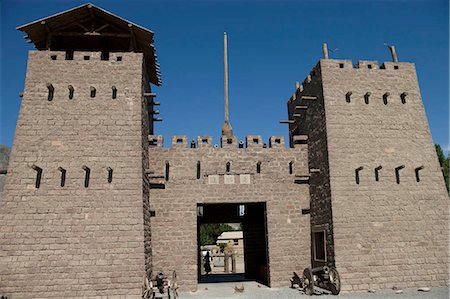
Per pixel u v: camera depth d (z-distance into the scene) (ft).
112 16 64.08
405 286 57.36
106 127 58.75
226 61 90.74
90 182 55.83
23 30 63.62
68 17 64.44
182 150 68.13
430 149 65.67
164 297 56.90
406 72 69.67
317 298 52.16
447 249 60.13
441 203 62.59
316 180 66.64
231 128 85.25
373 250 58.54
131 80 61.77
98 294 51.29
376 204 61.00
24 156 55.62
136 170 57.26
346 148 63.26
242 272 112.27
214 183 67.26
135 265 53.01
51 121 57.88
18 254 51.44
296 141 73.41
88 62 61.67
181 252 63.52
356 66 68.64
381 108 66.54
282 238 66.49
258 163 69.31
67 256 52.16
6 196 53.36
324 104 64.95
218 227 211.00
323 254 62.85
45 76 60.03
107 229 54.08
